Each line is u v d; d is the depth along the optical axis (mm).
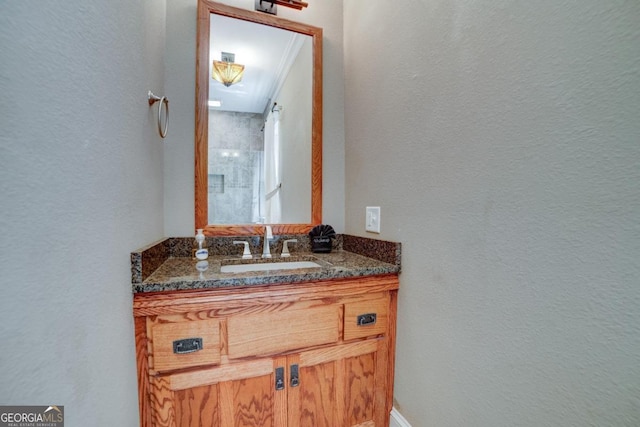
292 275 954
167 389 851
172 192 1281
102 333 620
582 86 529
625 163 471
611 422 494
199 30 1315
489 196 732
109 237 664
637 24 455
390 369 1133
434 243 933
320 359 1021
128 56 789
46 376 437
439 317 910
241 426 926
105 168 646
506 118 684
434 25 925
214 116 1364
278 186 1479
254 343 929
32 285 413
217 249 1353
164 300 834
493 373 721
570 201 552
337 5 1564
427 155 960
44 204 440
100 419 603
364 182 1377
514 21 662
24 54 401
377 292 1094
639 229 456
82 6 549
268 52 1444
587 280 526
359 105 1423
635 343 464
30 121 413
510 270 676
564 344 565
